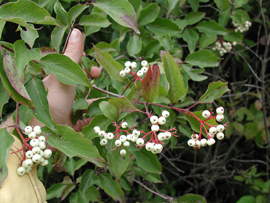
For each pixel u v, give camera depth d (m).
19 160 0.24
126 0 0.27
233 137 0.86
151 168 0.36
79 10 0.31
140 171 0.48
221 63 0.86
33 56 0.25
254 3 0.80
